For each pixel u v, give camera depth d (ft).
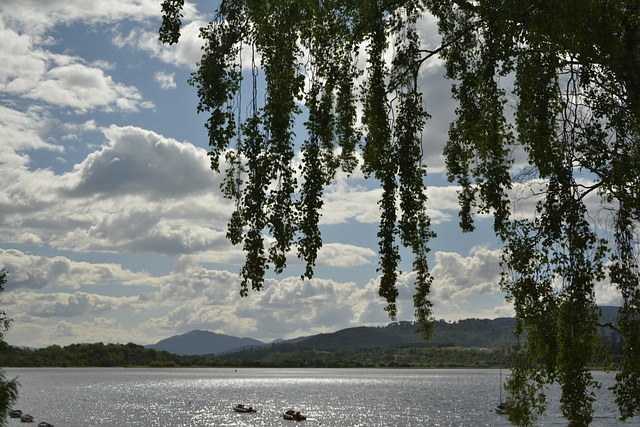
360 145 47.78
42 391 536.01
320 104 44.50
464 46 50.75
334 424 307.78
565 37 40.32
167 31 44.80
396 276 43.50
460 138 51.62
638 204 41.55
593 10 39.29
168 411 363.35
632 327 41.01
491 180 43.60
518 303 44.11
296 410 380.37
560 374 41.96
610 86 41.68
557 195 41.75
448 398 486.38
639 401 41.45
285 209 41.50
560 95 42.50
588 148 41.52
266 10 44.91
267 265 41.11
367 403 437.58
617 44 39.75
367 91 46.29
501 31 40.81
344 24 47.85
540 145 40.47
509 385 45.85
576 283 41.19
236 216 42.93
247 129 41.93
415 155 44.68
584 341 41.50
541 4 39.99
